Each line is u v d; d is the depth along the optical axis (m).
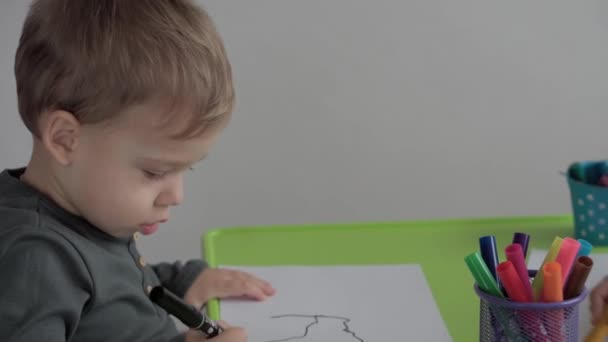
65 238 0.73
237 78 1.59
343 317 0.77
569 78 1.58
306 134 1.62
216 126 0.73
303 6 1.55
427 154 1.63
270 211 1.68
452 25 1.56
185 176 1.66
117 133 0.70
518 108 1.60
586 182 1.00
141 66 0.69
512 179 1.65
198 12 0.76
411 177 1.65
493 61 1.57
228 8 1.55
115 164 0.71
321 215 1.68
